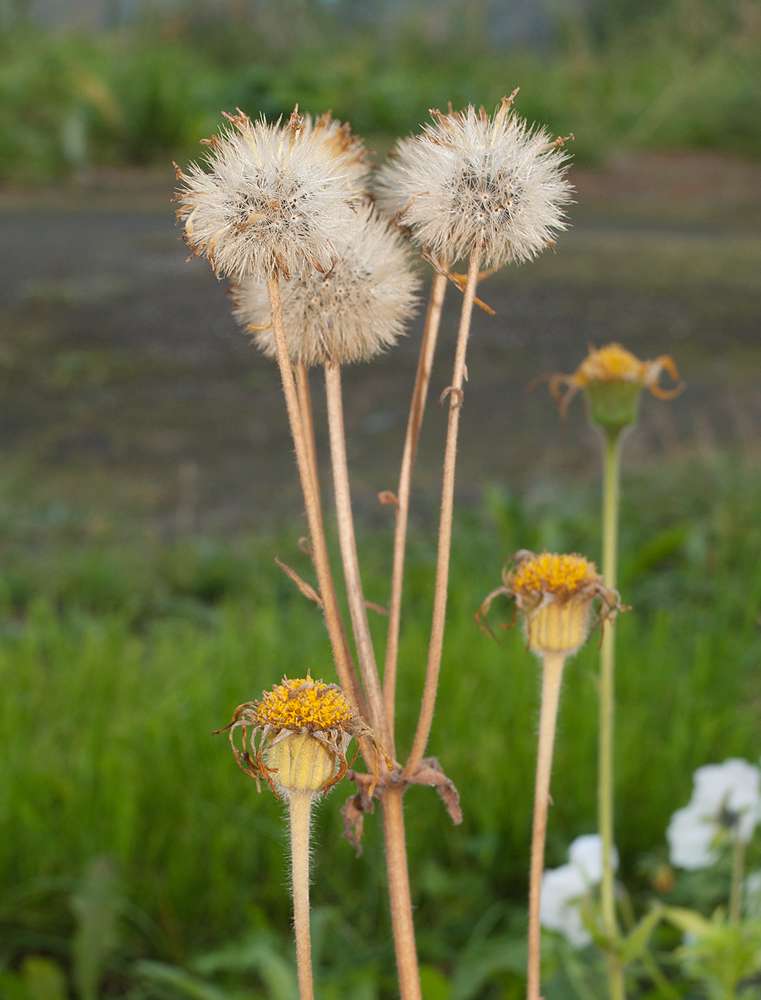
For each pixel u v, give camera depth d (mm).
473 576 1531
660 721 1166
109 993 916
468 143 452
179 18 5832
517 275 3570
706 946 667
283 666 1156
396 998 859
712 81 5891
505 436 2232
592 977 809
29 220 4094
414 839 980
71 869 949
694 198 4926
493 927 954
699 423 2266
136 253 3633
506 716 1102
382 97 4734
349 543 450
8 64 5168
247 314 469
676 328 2994
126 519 1806
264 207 439
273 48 5812
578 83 5891
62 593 1558
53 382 2516
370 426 2291
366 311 457
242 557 1640
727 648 1308
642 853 1017
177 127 4988
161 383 2539
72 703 1164
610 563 629
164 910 926
